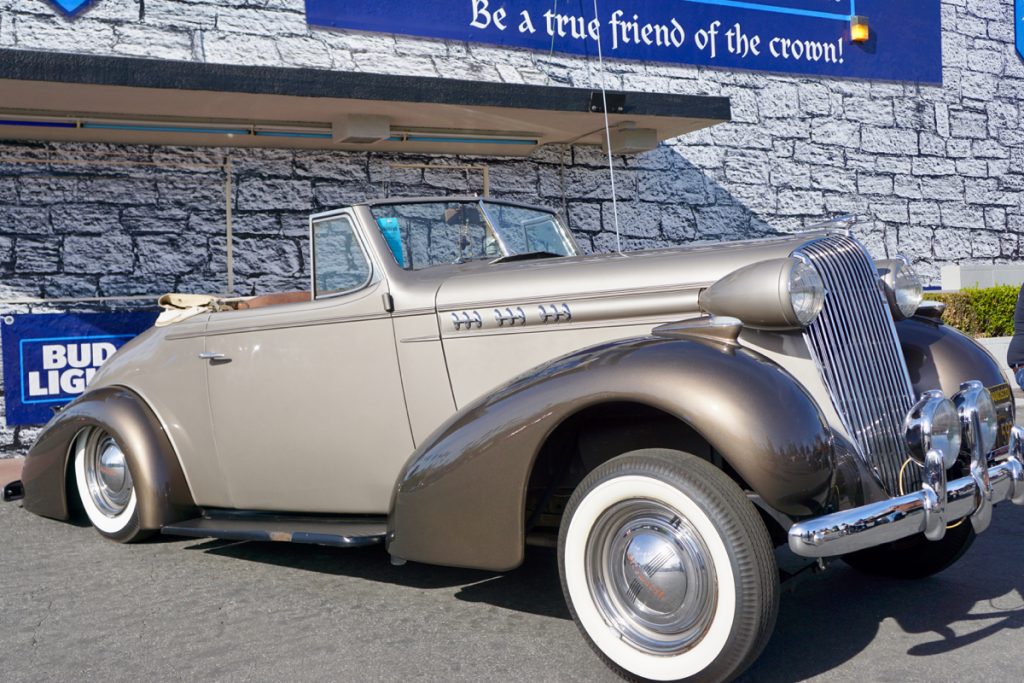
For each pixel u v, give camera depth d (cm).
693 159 993
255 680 297
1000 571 384
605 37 945
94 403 469
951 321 955
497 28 895
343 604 371
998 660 293
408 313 375
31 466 512
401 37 858
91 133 735
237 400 425
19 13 730
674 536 275
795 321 296
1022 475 308
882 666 292
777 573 265
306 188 839
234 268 813
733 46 1007
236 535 405
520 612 355
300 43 820
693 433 334
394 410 381
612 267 347
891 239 1098
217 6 793
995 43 1163
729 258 326
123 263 777
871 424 313
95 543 478
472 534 312
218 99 680
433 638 329
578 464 354
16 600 385
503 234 435
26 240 749
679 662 271
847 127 1070
